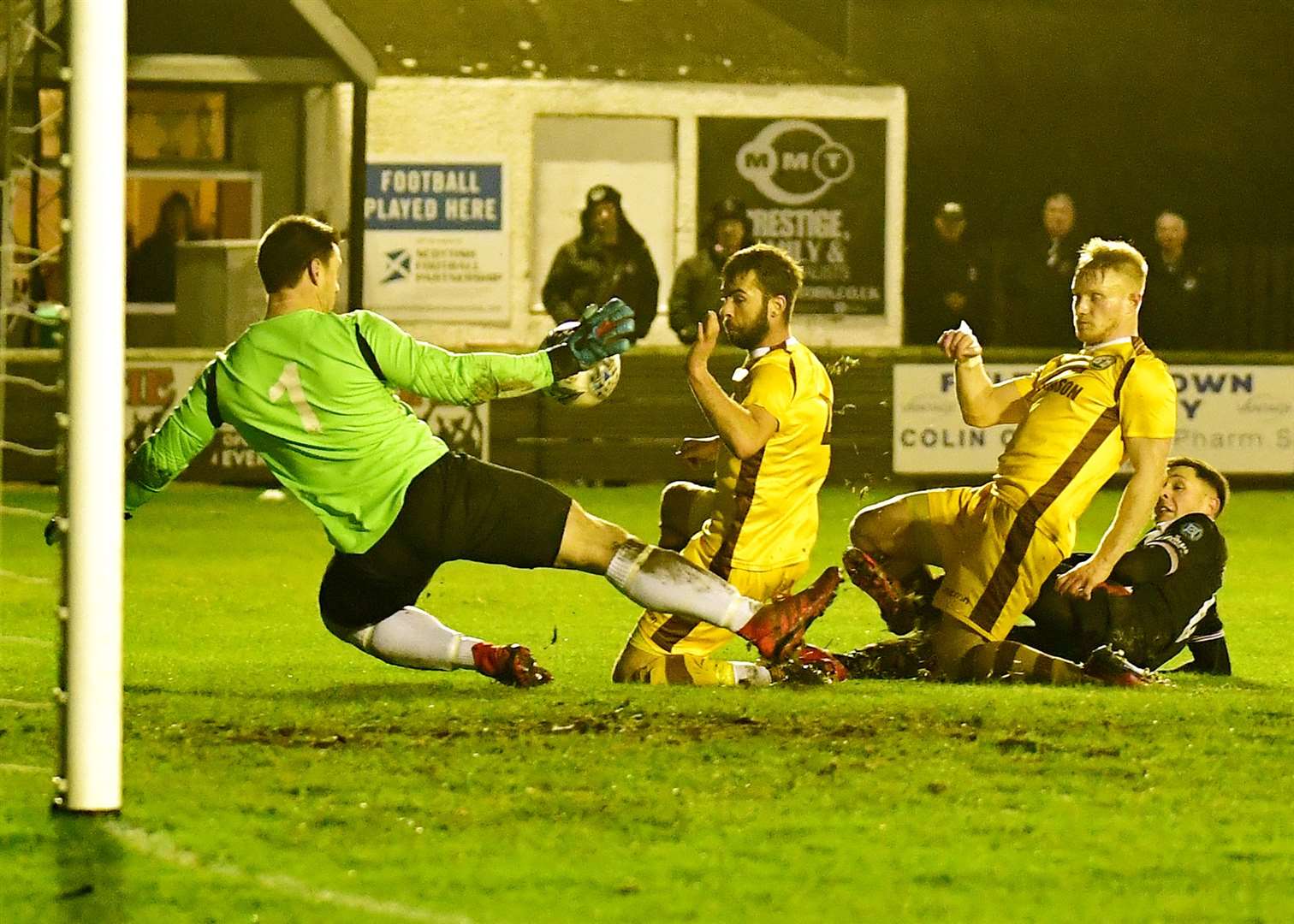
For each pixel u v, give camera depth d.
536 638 23.36
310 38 56.59
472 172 61.28
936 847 12.01
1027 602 18.77
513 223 61.53
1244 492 46.88
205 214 60.62
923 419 46.81
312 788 13.24
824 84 62.44
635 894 10.93
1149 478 18.59
